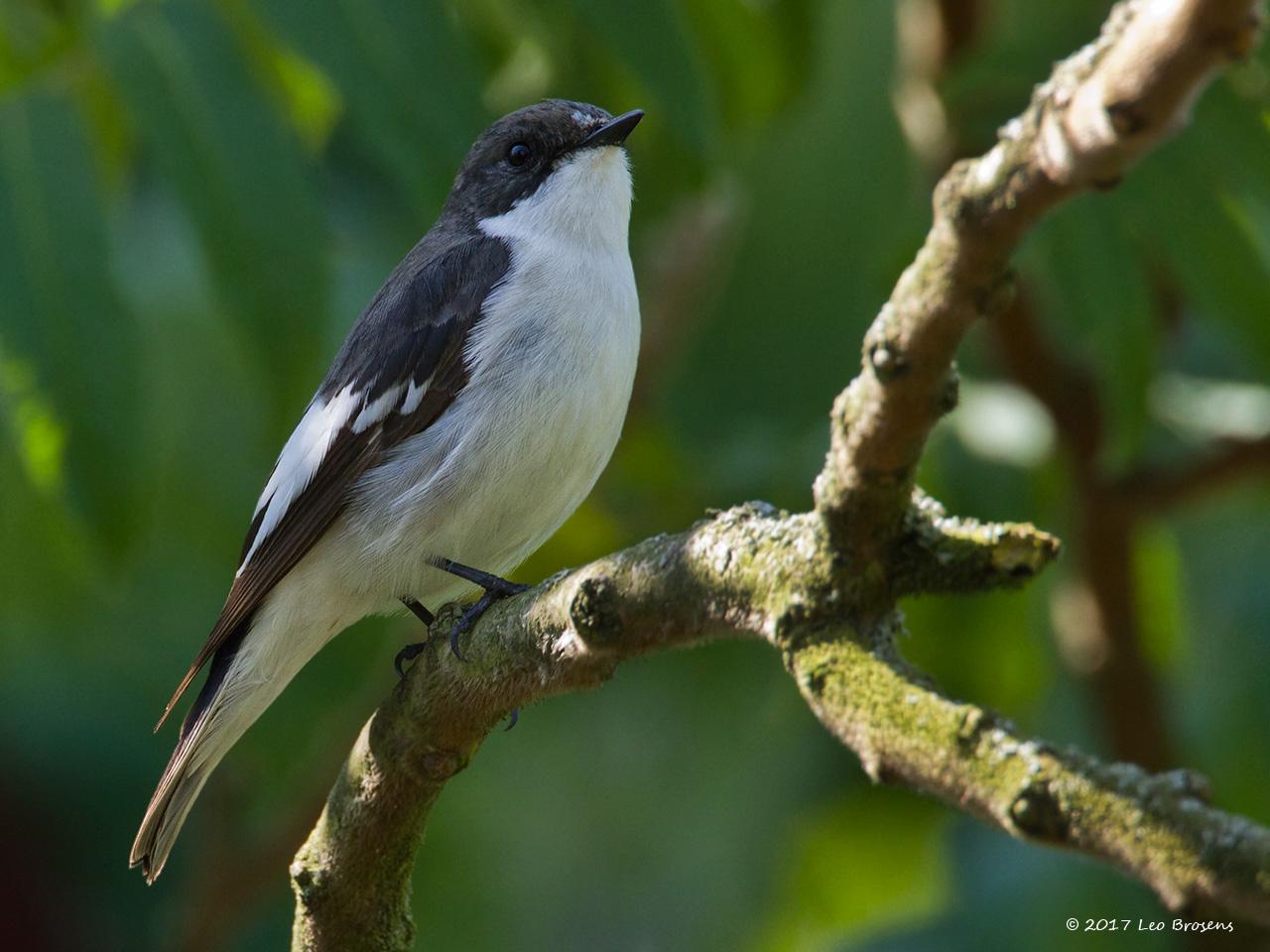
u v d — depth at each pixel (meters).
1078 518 10.40
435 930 11.05
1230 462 10.18
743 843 10.85
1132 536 10.33
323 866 6.29
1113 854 3.36
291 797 10.63
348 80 7.47
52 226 7.29
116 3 7.86
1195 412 10.70
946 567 4.33
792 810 10.88
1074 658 10.50
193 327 9.75
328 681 9.98
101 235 7.35
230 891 10.47
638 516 11.37
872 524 4.28
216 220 7.27
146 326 9.01
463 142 7.58
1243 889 3.16
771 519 4.67
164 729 10.66
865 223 9.25
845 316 9.29
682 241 11.48
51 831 12.14
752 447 10.06
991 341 10.77
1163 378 10.72
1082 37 9.18
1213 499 10.60
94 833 12.19
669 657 10.58
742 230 9.37
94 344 7.28
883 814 11.45
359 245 10.45
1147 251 9.03
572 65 10.41
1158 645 11.58
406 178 7.48
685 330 11.34
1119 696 10.33
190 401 9.79
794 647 4.36
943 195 3.77
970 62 9.24
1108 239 8.40
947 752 3.76
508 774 11.11
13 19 8.71
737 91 10.45
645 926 10.97
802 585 4.40
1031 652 11.05
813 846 11.59
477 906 11.11
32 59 8.71
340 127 10.60
